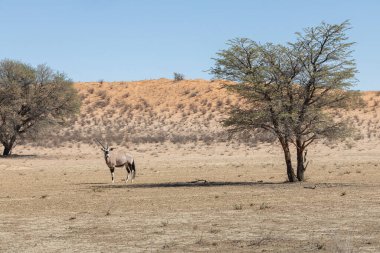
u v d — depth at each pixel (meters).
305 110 27.61
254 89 27.89
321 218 16.86
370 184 27.61
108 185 29.94
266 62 28.45
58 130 77.00
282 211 18.44
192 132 74.75
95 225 16.25
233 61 28.42
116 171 41.19
